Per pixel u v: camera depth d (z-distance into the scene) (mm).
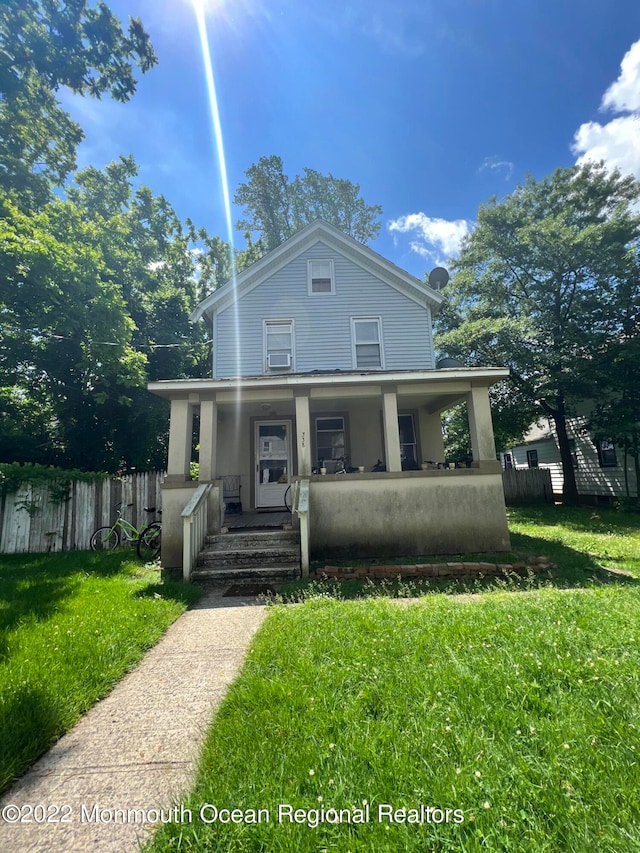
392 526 7543
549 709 2340
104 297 12242
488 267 17906
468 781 1784
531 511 14922
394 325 11719
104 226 15680
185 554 6465
